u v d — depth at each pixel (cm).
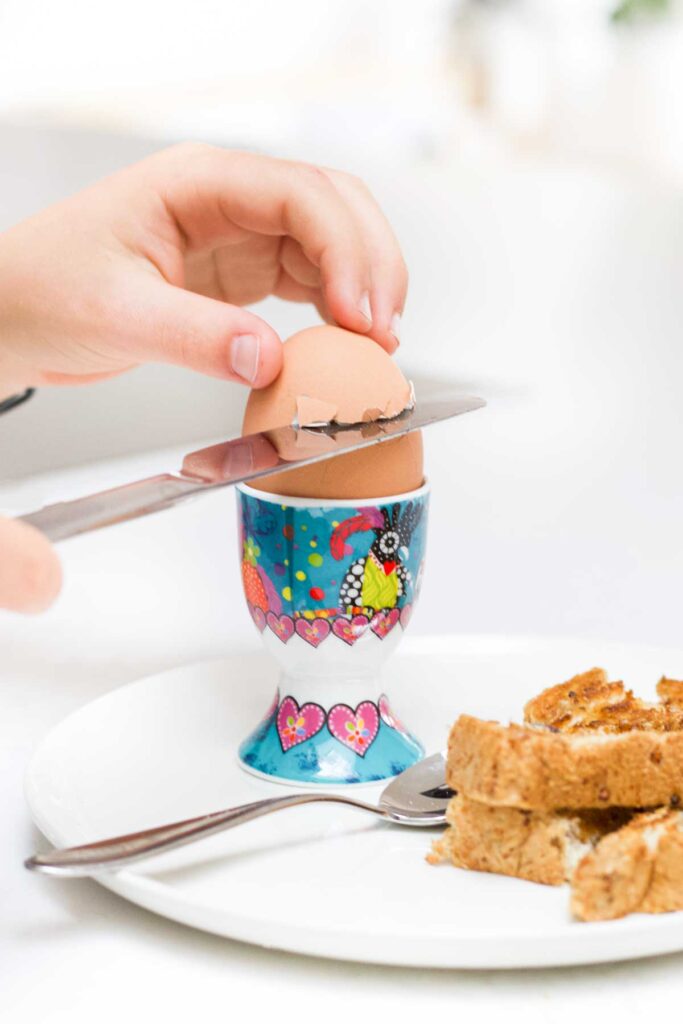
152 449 84
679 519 80
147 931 51
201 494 52
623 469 86
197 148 67
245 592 60
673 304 118
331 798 54
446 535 78
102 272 65
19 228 68
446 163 175
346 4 197
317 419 57
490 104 177
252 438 56
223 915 49
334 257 62
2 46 197
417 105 181
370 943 48
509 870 52
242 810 53
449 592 72
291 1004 48
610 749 52
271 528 58
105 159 141
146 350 62
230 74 201
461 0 179
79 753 58
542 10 170
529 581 73
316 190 64
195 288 72
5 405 80
